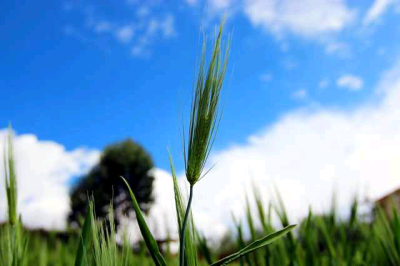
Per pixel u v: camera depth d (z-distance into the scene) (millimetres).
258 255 569
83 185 6660
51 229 1057
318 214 676
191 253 304
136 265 661
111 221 310
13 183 368
